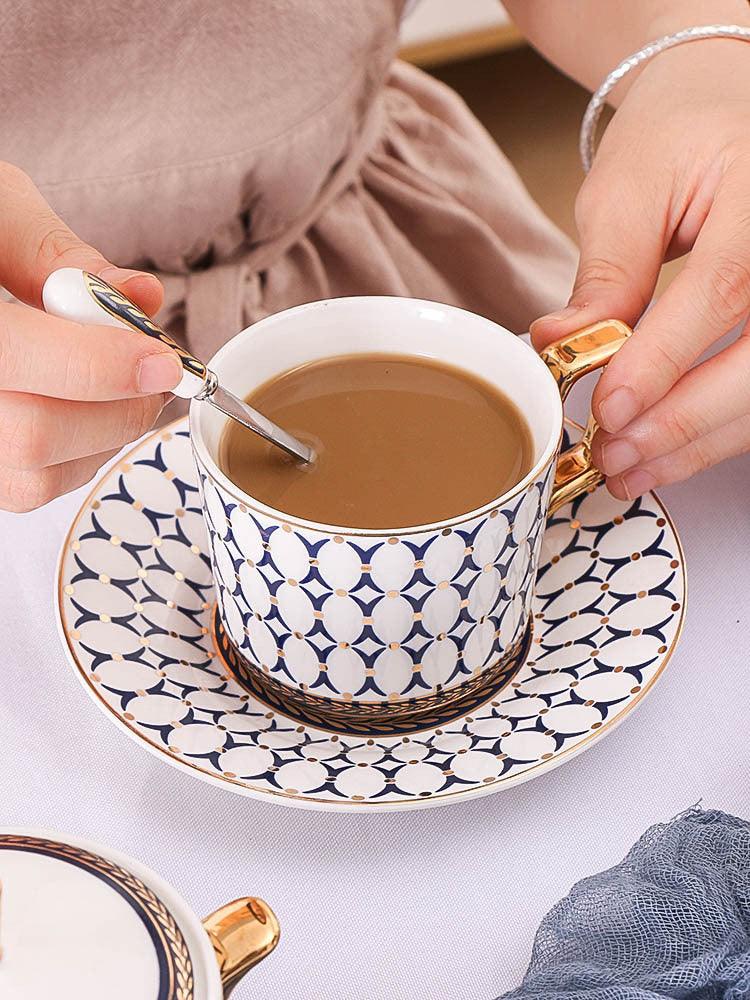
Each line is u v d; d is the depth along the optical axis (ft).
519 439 1.71
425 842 1.60
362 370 1.78
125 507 1.82
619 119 2.02
